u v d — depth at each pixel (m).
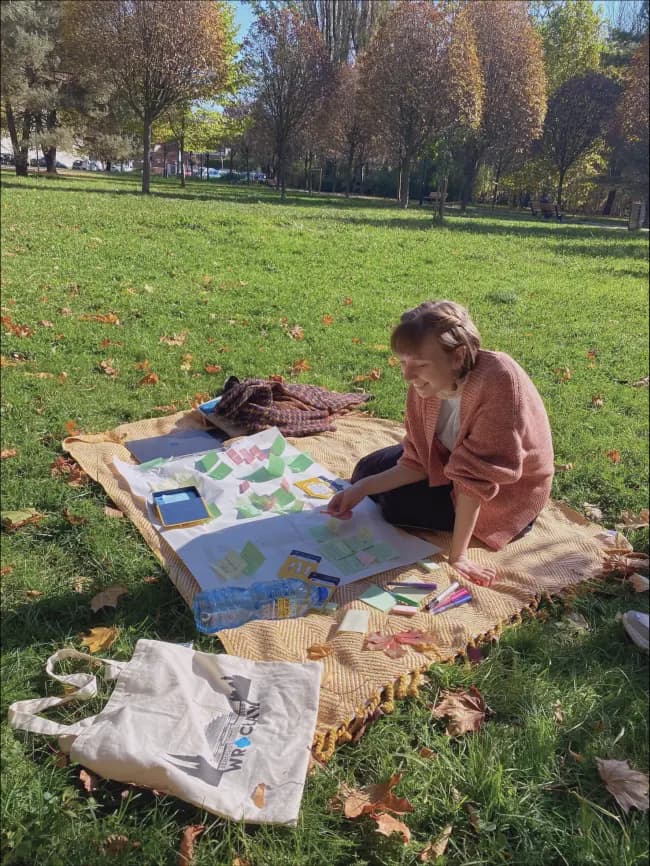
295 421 4.68
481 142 34.22
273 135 33.50
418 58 26.91
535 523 3.72
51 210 14.63
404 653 2.63
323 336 7.25
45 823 1.96
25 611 2.81
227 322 7.48
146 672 2.37
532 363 7.00
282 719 2.27
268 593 2.94
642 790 2.17
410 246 14.62
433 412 3.16
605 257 15.51
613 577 3.32
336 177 51.66
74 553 3.25
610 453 4.75
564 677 2.67
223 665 2.44
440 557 3.32
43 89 26.47
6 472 3.87
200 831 1.96
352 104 38.06
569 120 39.25
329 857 1.94
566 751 2.34
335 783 2.15
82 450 4.17
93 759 2.07
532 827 2.07
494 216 31.48
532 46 32.91
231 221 15.38
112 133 30.75
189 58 24.56
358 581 3.11
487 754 2.27
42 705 2.32
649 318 9.46
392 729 2.38
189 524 3.42
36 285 8.27
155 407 5.04
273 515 3.55
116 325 7.00
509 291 10.33
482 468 2.91
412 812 2.08
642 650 2.84
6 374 5.35
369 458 3.75
